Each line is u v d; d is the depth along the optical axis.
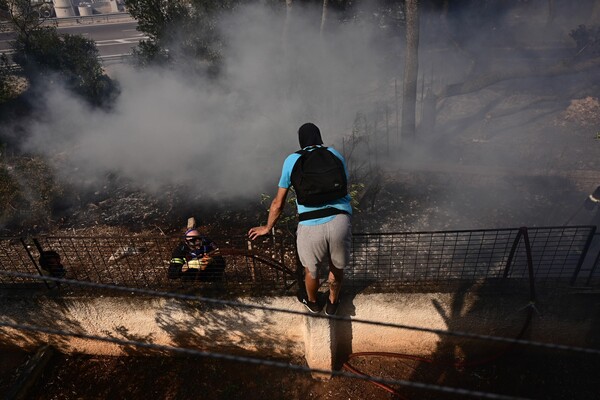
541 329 4.71
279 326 4.91
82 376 5.39
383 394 4.90
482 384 4.90
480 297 4.48
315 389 5.04
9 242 6.87
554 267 5.07
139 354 5.56
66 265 6.03
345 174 3.30
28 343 5.52
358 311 4.64
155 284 5.01
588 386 4.77
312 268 3.59
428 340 5.02
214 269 5.10
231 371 5.33
